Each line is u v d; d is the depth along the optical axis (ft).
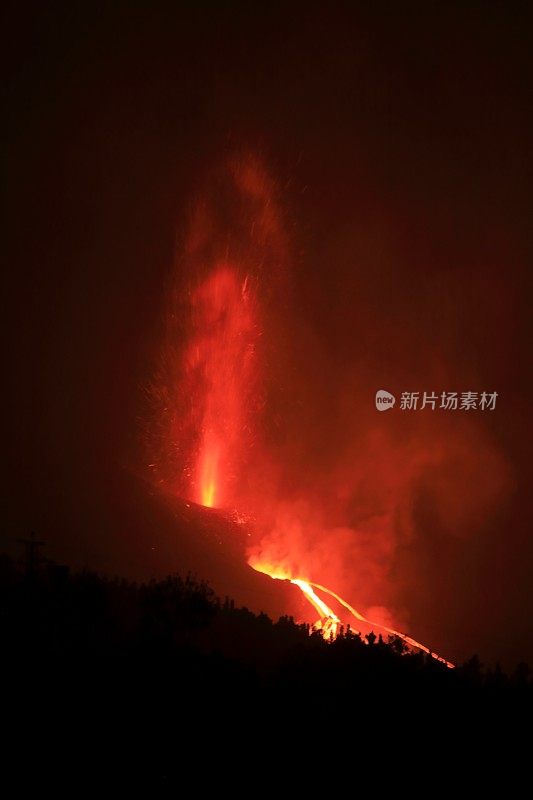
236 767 34.50
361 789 34.55
